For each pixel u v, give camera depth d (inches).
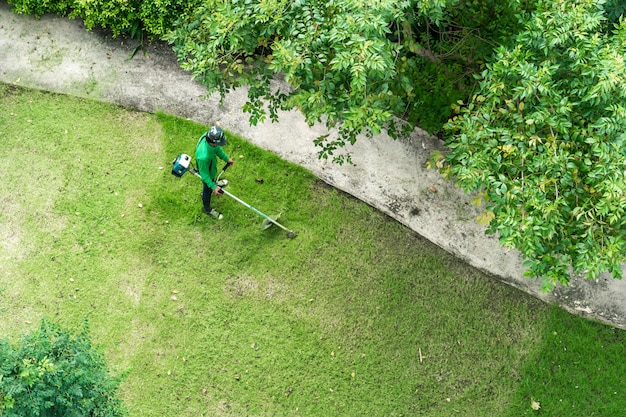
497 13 251.4
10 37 328.5
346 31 191.8
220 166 306.5
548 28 197.2
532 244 195.5
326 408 267.6
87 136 310.7
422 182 303.3
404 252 294.2
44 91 318.7
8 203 296.8
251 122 250.4
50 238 291.3
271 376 271.4
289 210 301.1
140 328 277.4
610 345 278.2
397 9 199.2
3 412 183.2
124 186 301.7
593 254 192.4
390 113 209.3
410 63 229.9
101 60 324.5
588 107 202.4
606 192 180.2
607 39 198.7
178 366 271.4
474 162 201.5
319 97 207.9
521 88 194.9
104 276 285.7
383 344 278.2
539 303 285.9
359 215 300.5
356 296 286.0
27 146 308.0
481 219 238.2
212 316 280.4
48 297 281.1
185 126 313.6
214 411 265.0
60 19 331.0
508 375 274.4
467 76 285.3
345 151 309.0
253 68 245.8
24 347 197.0
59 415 202.1
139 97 319.0
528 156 202.5
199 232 294.7
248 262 290.4
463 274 290.5
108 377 233.0
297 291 286.2
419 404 269.3
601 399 270.4
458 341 279.3
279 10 208.5
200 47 235.9
